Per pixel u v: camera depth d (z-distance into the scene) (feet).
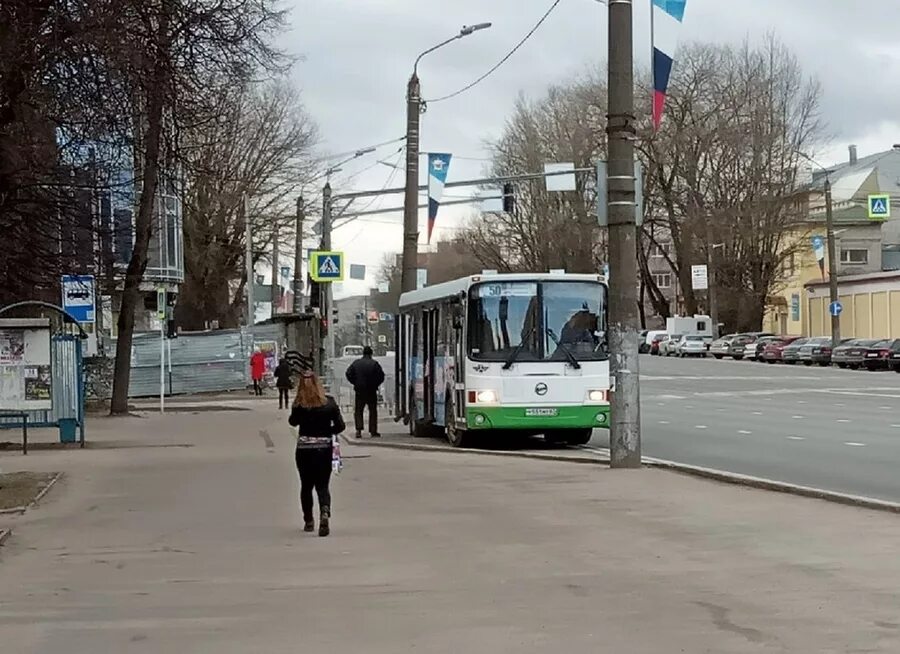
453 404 75.92
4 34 49.24
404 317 97.14
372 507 47.11
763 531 38.22
